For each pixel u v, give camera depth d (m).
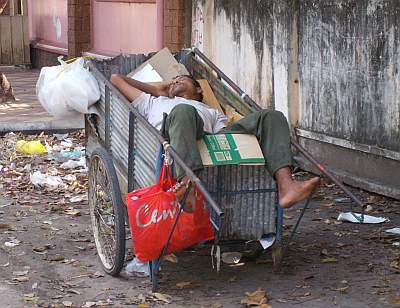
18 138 12.08
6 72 20.94
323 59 9.55
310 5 9.69
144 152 6.27
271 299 6.01
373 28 8.68
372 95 8.80
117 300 6.01
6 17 21.84
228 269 6.63
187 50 8.08
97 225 6.78
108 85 6.86
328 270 6.62
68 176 9.74
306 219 8.08
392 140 8.57
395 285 6.28
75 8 17.19
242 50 11.05
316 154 9.89
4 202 8.74
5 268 6.68
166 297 6.01
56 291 6.19
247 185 6.18
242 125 6.24
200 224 5.97
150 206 5.85
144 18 14.71
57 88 7.30
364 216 8.05
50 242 7.36
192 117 5.95
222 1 11.43
